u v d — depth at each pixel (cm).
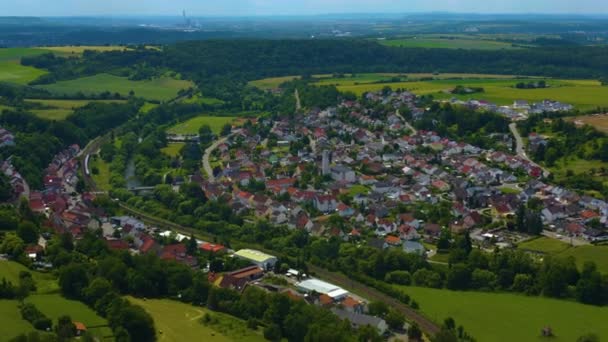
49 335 17425
